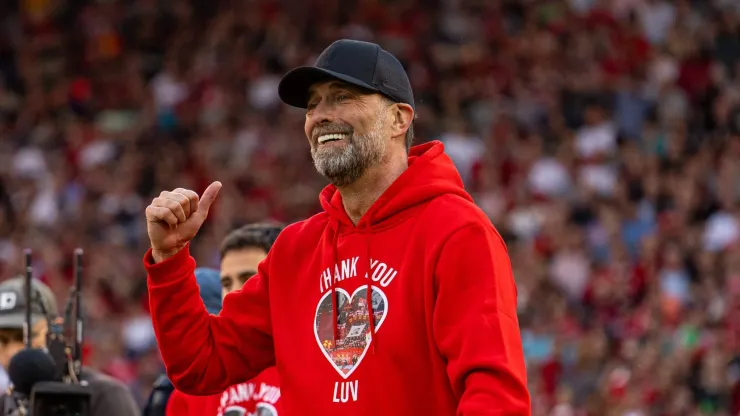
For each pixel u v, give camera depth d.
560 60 59.06
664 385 33.41
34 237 50.38
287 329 10.80
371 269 10.38
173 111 58.97
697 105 56.00
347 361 10.30
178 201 10.61
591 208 47.03
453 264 9.88
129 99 61.78
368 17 63.56
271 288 11.03
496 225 46.31
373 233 10.48
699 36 59.22
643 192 48.09
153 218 10.60
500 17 63.00
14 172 55.44
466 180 50.41
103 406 14.97
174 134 57.44
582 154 51.28
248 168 52.75
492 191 48.81
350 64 10.54
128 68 63.72
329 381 10.37
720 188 47.09
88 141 56.94
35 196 53.62
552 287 41.75
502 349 9.53
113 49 65.19
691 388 33.81
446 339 9.79
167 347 10.91
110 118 61.03
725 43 59.16
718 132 53.56
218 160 54.03
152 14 65.88
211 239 47.38
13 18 67.88
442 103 57.97
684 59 57.81
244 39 62.53
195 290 10.96
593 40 59.31
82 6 67.69
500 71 59.16
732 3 61.12
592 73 57.66
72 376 12.94
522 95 56.53
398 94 10.63
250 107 58.41
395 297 10.18
